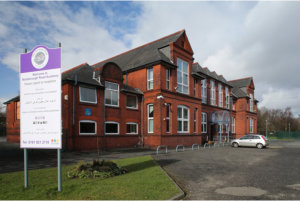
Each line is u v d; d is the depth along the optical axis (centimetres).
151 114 2039
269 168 998
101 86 1747
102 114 1756
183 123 2219
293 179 787
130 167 930
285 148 2136
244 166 1046
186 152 1639
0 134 3231
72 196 536
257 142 2147
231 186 693
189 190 648
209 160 1228
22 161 1100
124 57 2712
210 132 2897
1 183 641
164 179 712
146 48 2483
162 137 1916
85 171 739
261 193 621
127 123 1969
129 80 2242
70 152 1489
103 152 1571
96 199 517
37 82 648
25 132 644
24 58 670
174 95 2094
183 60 2277
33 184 629
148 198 533
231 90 3888
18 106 2347
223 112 2695
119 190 582
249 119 3834
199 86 2511
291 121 7938
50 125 621
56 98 623
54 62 634
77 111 1580
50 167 936
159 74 1955
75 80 1568
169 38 2309
